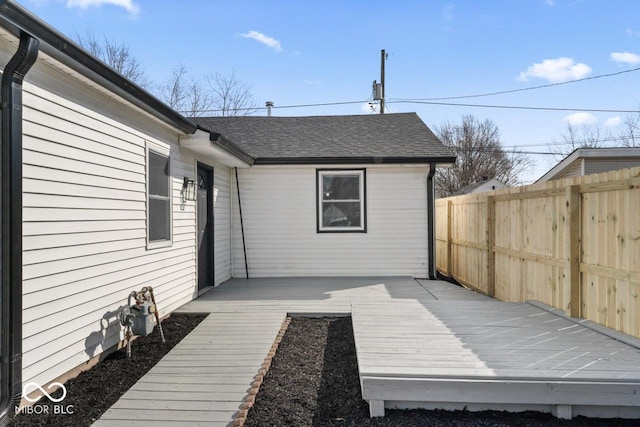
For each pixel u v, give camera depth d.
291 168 8.35
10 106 2.51
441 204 9.83
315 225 8.37
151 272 4.70
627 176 3.50
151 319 4.00
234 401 2.91
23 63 2.51
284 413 2.76
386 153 8.21
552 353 3.20
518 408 2.75
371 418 2.70
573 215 4.28
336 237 8.35
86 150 3.41
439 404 2.78
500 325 4.10
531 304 5.08
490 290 6.68
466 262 8.04
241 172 8.41
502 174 31.70
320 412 2.78
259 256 8.41
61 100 3.08
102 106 3.65
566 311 4.41
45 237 2.91
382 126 9.92
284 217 8.39
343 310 5.46
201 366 3.57
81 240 3.34
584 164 10.67
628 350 3.24
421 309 4.88
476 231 7.44
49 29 2.54
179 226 5.60
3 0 2.16
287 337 4.50
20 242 2.58
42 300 2.88
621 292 3.64
